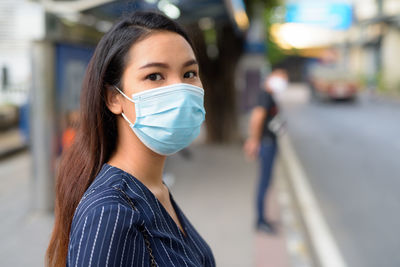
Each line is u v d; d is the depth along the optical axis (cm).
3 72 762
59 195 94
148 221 77
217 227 384
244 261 312
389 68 2478
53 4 375
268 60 1567
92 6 370
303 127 1212
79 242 69
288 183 575
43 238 342
